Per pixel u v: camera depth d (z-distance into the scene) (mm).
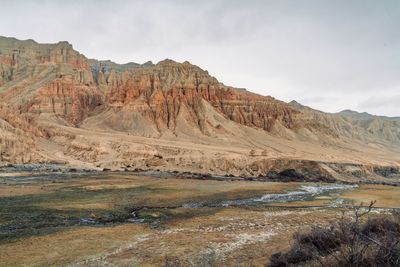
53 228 41281
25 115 191000
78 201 58656
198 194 71438
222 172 131750
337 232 21703
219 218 48969
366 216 48812
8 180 83062
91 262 30219
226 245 35281
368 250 16766
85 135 162750
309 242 23109
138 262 30234
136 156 137375
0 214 47281
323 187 91375
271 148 195125
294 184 95438
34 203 55438
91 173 105750
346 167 148125
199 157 139875
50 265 29469
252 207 58562
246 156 146375
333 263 17531
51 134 169875
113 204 57562
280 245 34656
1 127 126250
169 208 56219
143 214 50875
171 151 147000
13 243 35188
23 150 122250
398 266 14742
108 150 143875
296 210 56000
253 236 39031
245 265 28297
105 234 39031
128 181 87875
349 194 77500
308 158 154250
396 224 21969
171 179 97000
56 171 107312
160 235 39250
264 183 95938
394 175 161750
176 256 31797
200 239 37562
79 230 40500
